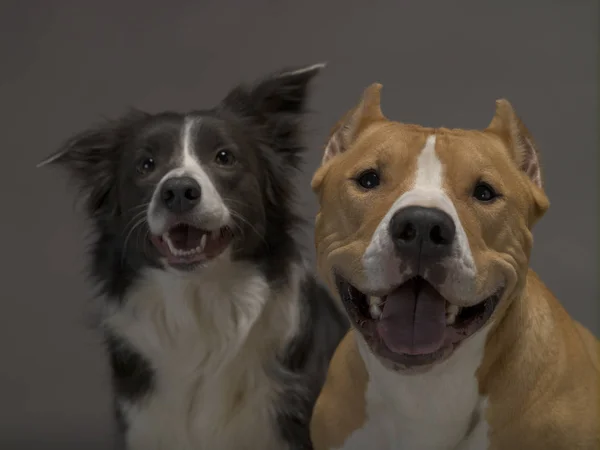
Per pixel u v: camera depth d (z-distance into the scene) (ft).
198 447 3.05
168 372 2.99
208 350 2.99
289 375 3.01
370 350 2.10
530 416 2.13
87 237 3.14
